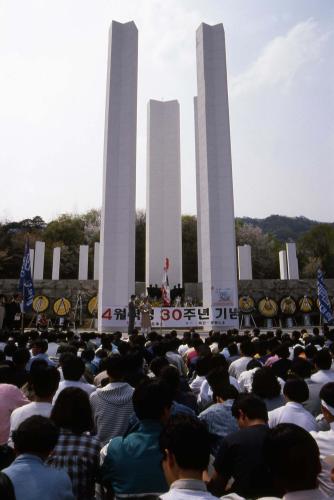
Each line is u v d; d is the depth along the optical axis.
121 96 28.34
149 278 34.78
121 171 27.36
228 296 25.98
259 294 36.25
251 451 3.22
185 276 58.38
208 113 28.02
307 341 10.48
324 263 64.81
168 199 36.12
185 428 2.36
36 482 2.53
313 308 34.19
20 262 54.62
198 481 2.27
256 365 6.96
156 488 3.09
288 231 115.31
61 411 3.38
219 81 28.53
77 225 65.94
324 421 4.35
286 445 2.07
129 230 26.53
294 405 4.31
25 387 5.64
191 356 9.29
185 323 25.44
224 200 27.09
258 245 65.81
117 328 25.42
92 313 32.84
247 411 3.57
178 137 37.16
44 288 35.31
